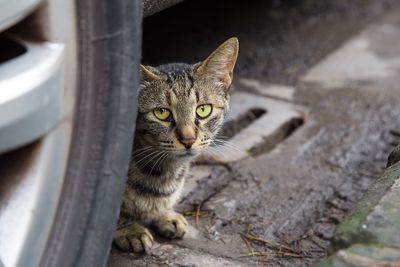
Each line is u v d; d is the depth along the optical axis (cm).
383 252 270
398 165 346
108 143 258
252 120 500
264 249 349
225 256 340
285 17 678
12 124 219
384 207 298
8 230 234
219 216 377
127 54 260
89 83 247
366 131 487
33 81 223
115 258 334
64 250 249
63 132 240
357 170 436
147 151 353
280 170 429
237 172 424
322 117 504
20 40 237
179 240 353
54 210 242
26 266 236
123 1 253
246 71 569
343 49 623
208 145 369
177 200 376
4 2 214
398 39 649
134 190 352
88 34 244
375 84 561
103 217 262
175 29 609
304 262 339
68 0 235
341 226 294
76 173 248
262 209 386
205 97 361
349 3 733
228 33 621
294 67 582
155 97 350
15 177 238
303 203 394
